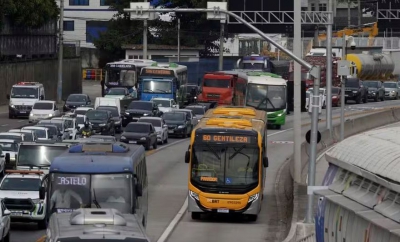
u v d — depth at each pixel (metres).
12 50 175.88
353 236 34.97
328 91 112.50
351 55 196.75
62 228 32.62
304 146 97.62
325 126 120.69
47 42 196.62
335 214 37.62
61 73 182.50
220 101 158.25
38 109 140.88
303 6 195.38
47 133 104.44
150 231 63.44
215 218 70.00
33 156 71.56
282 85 146.38
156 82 157.12
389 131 41.69
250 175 67.62
